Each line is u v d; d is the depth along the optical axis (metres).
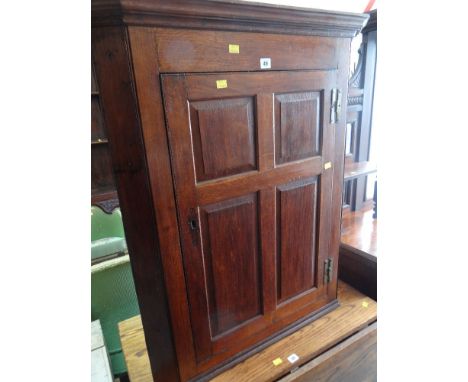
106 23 0.57
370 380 1.10
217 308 0.85
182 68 0.64
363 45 1.55
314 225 1.00
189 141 0.69
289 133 0.84
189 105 0.67
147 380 0.94
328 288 1.11
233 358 0.92
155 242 0.71
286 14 0.71
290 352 0.96
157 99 0.63
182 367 0.83
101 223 1.80
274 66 0.76
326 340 1.00
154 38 0.60
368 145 1.72
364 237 1.44
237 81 0.71
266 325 0.97
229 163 0.76
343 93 0.92
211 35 0.65
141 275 0.75
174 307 0.78
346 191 1.78
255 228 0.86
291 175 0.88
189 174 0.71
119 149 0.65
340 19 0.81
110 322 1.38
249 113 0.76
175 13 0.59
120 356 1.44
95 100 1.92
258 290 0.92
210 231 0.78
